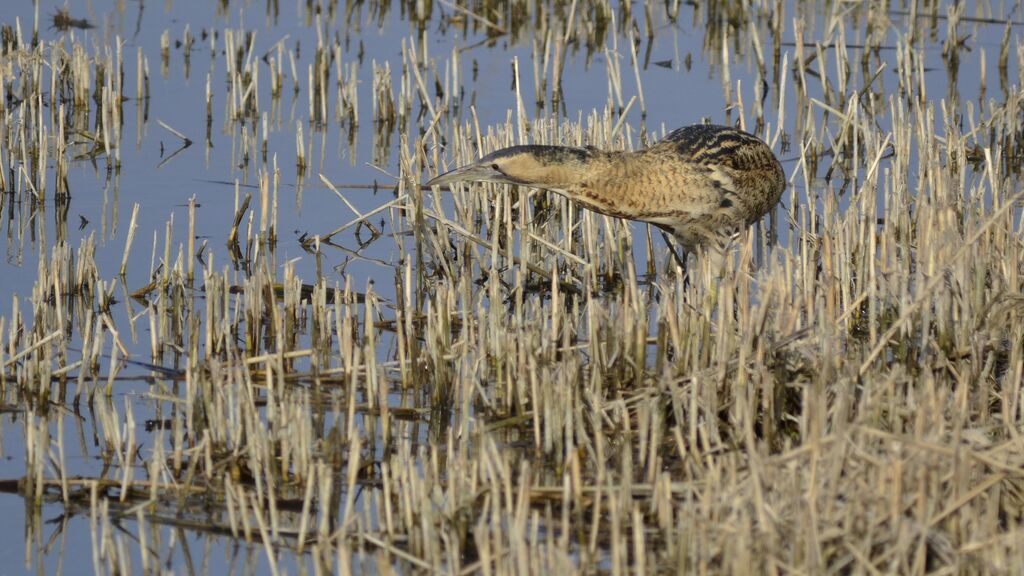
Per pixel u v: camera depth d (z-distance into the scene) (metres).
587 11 23.69
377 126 19.08
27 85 19.19
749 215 13.48
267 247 15.00
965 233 12.54
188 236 14.96
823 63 20.19
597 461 9.46
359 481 9.64
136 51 21.31
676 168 12.89
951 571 7.54
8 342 12.30
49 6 23.12
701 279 12.19
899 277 11.74
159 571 8.55
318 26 20.67
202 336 12.67
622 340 11.15
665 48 22.33
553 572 7.69
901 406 9.48
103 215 15.73
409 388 11.41
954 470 8.02
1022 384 10.55
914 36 22.45
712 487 8.35
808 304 11.40
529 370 10.70
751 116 19.41
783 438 10.12
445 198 16.42
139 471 9.89
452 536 8.38
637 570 7.74
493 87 20.39
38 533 9.09
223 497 9.42
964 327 11.38
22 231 15.24
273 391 10.84
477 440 10.39
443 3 23.22
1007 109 17.88
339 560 8.01
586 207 13.08
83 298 13.54
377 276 14.38
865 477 8.26
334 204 16.28
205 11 23.64
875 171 14.16
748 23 23.34
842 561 7.63
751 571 7.50
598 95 20.00
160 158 17.64
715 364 10.97
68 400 11.14
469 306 13.06
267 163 17.55
